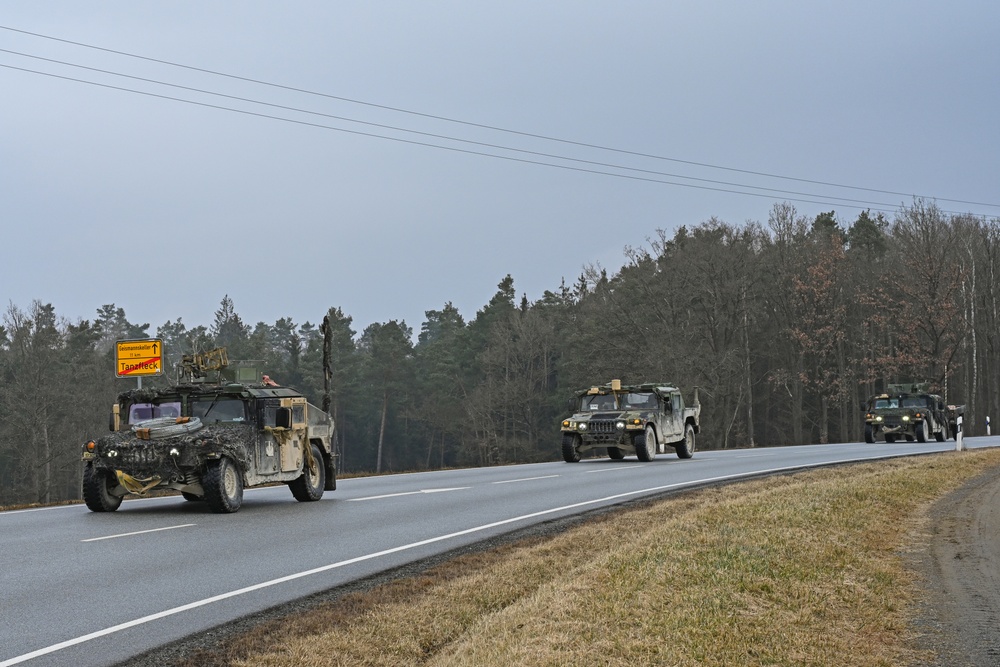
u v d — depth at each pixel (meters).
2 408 62.97
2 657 7.32
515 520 15.50
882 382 84.56
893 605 9.24
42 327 62.34
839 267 71.50
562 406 84.56
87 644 7.72
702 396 63.66
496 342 89.31
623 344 66.44
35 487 60.38
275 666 7.31
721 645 7.68
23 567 10.99
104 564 11.22
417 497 19.22
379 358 105.56
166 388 17.38
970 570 11.03
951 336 71.19
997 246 79.19
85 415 64.75
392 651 7.99
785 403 84.94
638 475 23.88
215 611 8.90
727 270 65.56
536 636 7.90
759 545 11.72
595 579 9.94
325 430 19.52
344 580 10.42
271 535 13.66
